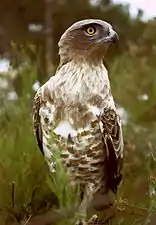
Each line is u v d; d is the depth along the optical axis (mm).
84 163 3295
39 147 3359
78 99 3275
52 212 3236
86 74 3289
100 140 3287
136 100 3781
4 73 3521
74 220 3197
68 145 3279
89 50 3289
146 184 3416
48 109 3289
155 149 3510
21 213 3287
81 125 3275
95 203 3314
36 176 3342
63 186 3174
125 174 3479
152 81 3809
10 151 3350
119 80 3807
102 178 3326
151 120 3750
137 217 3264
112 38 3283
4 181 3312
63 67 3309
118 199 3305
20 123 3436
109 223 3260
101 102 3285
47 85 3303
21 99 3473
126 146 3607
